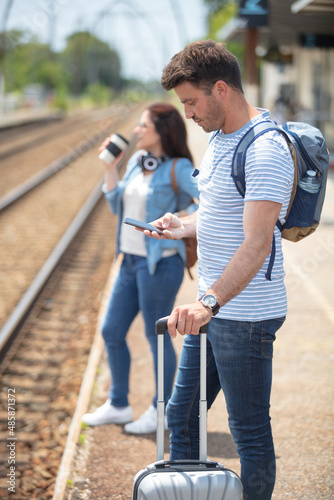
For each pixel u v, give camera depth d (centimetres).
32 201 1548
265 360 266
